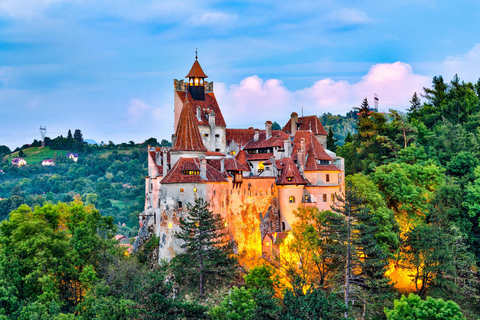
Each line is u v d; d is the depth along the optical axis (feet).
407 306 210.79
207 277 281.95
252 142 374.43
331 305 187.52
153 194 339.98
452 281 300.40
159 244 299.17
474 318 276.82
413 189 340.18
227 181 306.96
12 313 247.70
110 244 309.22
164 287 207.31
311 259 279.69
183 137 311.06
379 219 305.73
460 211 339.98
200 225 276.41
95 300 241.76
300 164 332.39
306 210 311.06
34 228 283.79
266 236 312.91
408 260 298.35
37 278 269.23
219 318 208.13
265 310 183.62
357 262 262.88
